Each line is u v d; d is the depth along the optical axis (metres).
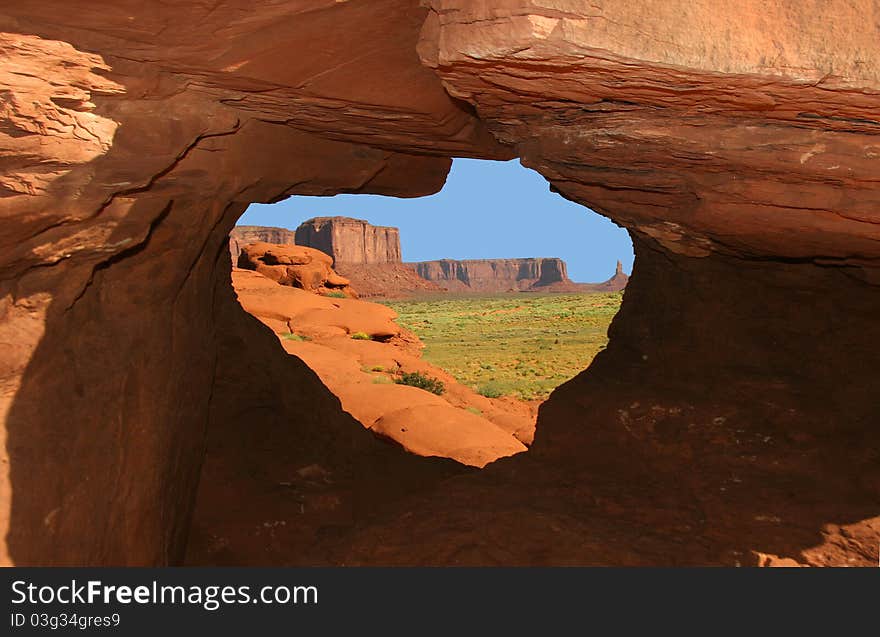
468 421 13.70
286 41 4.58
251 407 9.12
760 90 3.90
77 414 4.88
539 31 3.65
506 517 6.56
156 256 5.55
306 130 6.32
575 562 5.72
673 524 6.25
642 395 7.91
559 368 34.56
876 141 4.39
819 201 4.99
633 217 6.82
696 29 3.65
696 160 5.13
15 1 3.85
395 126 6.26
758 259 7.33
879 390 6.98
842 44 3.60
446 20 3.90
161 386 5.80
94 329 5.14
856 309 7.48
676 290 8.42
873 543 5.47
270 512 7.71
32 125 4.03
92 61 4.22
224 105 5.26
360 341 26.38
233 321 9.43
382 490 8.88
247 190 6.77
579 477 7.39
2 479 4.31
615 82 4.20
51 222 4.33
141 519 5.48
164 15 4.16
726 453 6.93
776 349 7.78
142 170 4.70
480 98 5.10
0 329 4.47
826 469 6.44
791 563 5.40
